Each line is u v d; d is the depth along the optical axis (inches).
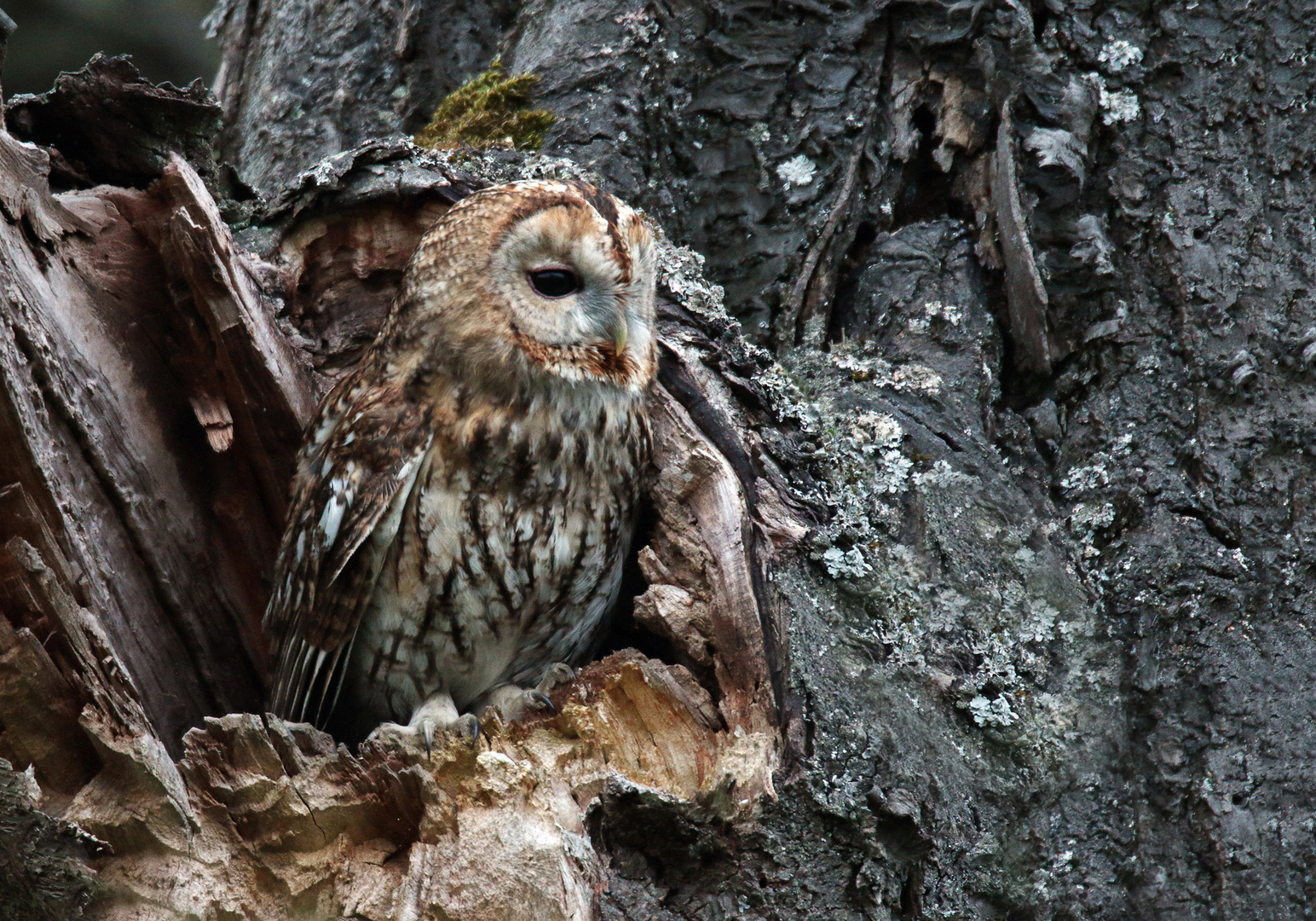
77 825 187.9
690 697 215.3
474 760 191.2
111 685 197.9
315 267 275.6
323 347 278.5
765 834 197.2
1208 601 219.5
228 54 345.4
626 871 197.0
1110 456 234.2
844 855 199.3
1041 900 206.8
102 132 253.6
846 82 263.3
